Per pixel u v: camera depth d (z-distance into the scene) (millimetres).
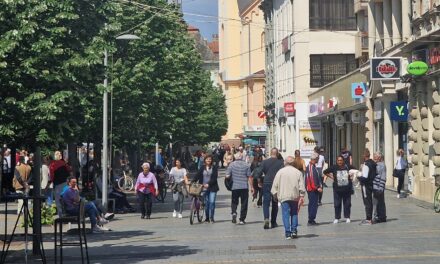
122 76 40188
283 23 84375
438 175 35938
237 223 29250
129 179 51750
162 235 25828
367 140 51562
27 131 18375
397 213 31609
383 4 48094
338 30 74125
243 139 122375
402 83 42062
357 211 33594
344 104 56156
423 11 37719
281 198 23297
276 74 90750
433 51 35688
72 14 18391
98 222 27422
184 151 93625
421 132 39219
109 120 38906
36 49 17453
